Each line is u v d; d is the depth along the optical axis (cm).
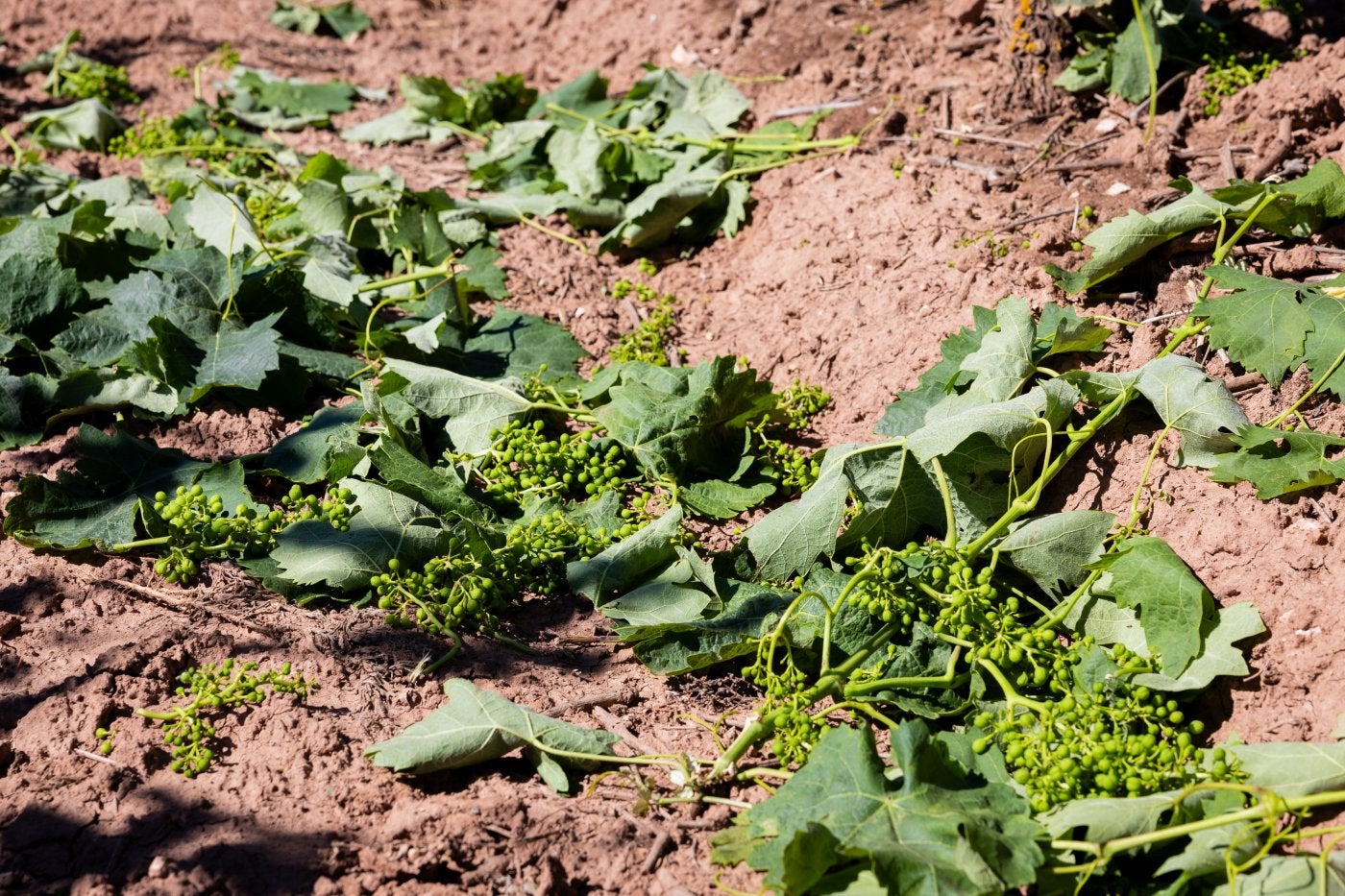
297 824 257
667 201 307
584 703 265
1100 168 296
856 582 265
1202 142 296
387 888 254
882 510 273
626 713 265
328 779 259
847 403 289
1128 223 281
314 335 295
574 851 256
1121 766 255
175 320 288
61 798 258
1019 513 270
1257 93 296
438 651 269
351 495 277
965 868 248
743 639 267
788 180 309
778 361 295
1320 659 260
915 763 253
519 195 318
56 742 261
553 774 259
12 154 332
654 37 357
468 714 260
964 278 289
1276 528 266
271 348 287
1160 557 263
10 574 272
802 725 259
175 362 286
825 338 294
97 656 266
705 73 321
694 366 296
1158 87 301
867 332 291
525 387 288
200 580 273
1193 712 262
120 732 262
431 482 277
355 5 437
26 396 286
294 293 293
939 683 262
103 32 409
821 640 267
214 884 253
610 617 269
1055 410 272
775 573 272
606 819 257
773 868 250
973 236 293
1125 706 259
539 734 260
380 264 312
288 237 309
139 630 268
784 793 254
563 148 318
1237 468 268
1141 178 294
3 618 269
